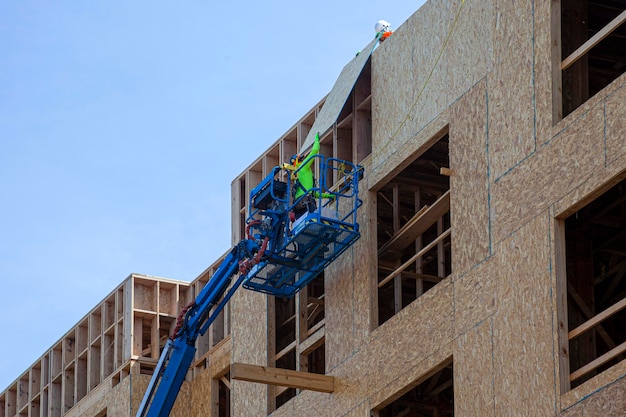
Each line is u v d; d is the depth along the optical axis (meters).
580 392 18.72
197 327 27.78
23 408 37.53
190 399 32.31
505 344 20.41
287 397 29.38
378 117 25.11
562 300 19.59
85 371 35.19
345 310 24.91
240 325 28.80
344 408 24.16
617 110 19.23
